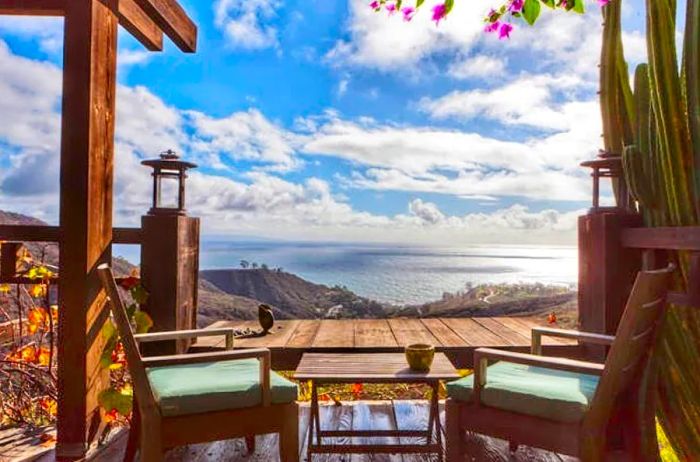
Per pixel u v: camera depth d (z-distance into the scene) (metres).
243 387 2.33
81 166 2.95
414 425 3.30
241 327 4.24
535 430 2.22
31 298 3.85
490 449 2.95
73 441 2.90
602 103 3.46
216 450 2.98
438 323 4.46
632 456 2.28
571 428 2.12
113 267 3.34
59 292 2.94
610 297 3.20
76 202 2.95
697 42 2.61
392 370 2.61
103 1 3.08
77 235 2.95
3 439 3.19
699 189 2.61
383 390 4.79
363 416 3.47
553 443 2.17
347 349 3.47
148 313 3.31
